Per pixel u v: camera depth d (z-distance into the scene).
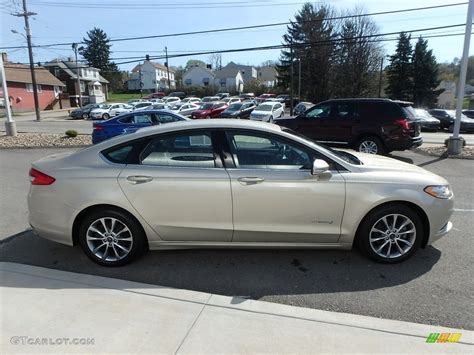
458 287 3.38
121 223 3.72
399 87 58.59
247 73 98.62
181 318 2.86
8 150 13.35
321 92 58.28
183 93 72.38
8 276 3.53
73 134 15.95
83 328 2.73
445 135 21.41
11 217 5.50
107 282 3.42
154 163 3.69
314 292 3.31
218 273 3.67
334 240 3.74
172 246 3.80
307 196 3.59
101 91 69.88
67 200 3.66
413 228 3.74
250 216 3.63
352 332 2.71
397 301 3.16
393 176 3.71
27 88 48.41
